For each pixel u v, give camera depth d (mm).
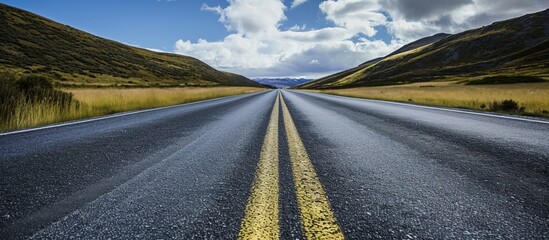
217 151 3549
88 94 12984
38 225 1583
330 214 1711
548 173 2572
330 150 3600
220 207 1822
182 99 17906
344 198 1973
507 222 1618
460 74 107375
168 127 5816
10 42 54562
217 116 8227
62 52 63219
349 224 1590
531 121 6691
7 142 4109
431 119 7227
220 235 1477
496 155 3299
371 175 2527
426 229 1539
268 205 1833
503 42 130250
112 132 5121
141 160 3084
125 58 88750
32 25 71000
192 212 1754
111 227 1563
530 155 3289
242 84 181250
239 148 3727
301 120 7109
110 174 2557
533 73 72688
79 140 4297
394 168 2760
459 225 1583
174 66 118500
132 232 1511
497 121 6707
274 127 5750
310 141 4234
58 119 7309
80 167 2787
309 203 1868
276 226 1557
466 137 4547
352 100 19125
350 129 5504
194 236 1469
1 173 2570
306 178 2410
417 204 1875
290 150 3555
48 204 1871
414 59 154125
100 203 1889
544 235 1472
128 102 12266
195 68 143750
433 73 117562
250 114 8859
